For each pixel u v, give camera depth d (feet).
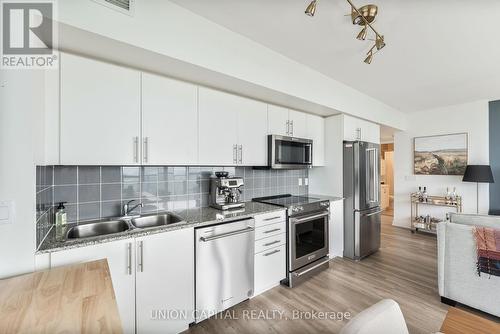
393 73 8.74
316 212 8.93
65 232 4.99
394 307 2.63
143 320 4.99
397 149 15.75
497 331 2.76
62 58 4.68
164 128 6.00
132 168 6.62
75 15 4.00
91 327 2.29
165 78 6.03
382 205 21.91
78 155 4.83
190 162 6.48
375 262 9.88
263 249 7.32
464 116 12.92
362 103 11.02
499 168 11.87
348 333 2.16
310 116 10.24
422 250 11.35
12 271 3.59
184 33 5.24
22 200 3.66
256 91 7.32
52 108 4.57
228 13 5.41
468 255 6.31
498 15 5.34
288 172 11.02
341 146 10.50
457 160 13.16
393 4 5.03
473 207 12.66
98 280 3.30
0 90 3.51
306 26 5.88
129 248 4.81
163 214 6.82
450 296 6.64
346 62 7.84
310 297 7.16
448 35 6.19
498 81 9.53
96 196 6.04
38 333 2.19
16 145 3.61
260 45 6.75
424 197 13.87
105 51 4.84
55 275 3.46
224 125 7.24
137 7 4.62
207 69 5.68
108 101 5.18
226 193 7.96
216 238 6.07
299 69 7.90
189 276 5.65
